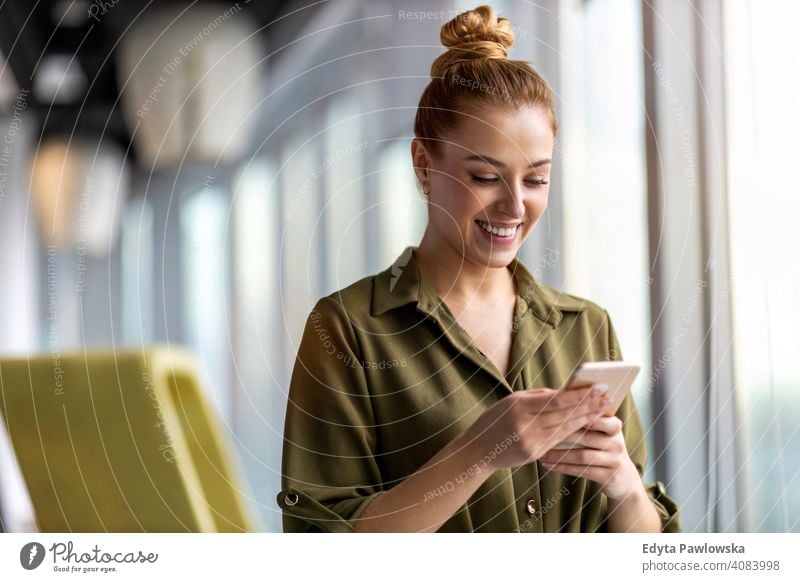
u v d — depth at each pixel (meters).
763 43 1.05
